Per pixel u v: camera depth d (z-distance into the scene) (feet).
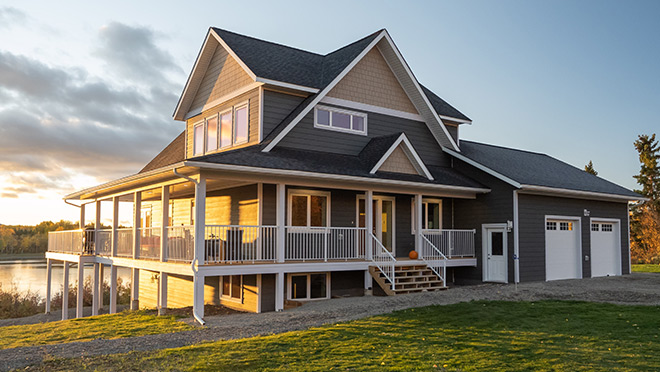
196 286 43.52
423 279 56.90
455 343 31.68
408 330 35.22
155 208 82.79
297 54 65.82
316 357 28.63
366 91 63.10
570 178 74.43
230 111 61.57
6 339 40.81
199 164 42.60
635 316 39.91
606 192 72.18
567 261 68.39
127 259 58.03
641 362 27.25
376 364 27.22
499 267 63.26
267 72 55.52
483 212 65.46
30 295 98.02
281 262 49.01
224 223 59.98
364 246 59.11
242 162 46.06
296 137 56.59
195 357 28.99
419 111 68.49
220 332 36.29
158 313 50.80
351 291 57.88
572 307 44.06
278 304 48.42
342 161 56.54
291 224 54.60
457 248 65.00
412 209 64.85
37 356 29.91
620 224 77.05
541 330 35.24
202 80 68.03
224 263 46.65
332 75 58.95
